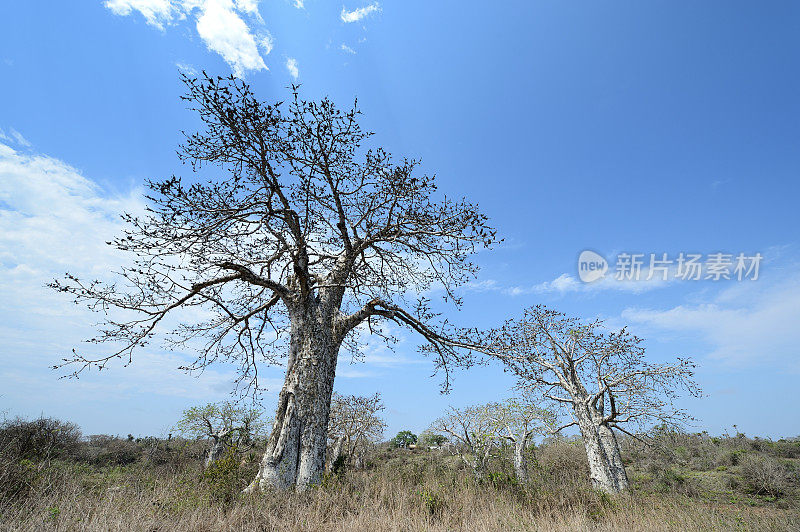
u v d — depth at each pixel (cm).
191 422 1925
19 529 448
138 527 488
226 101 798
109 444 1988
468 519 693
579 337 1867
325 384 923
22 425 1133
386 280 1046
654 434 1806
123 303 797
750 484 1759
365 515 618
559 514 800
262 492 720
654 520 831
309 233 952
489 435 2144
